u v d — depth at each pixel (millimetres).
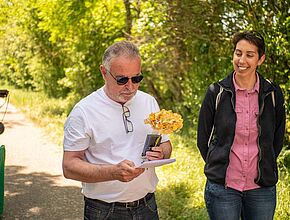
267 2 6570
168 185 6246
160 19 8852
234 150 3014
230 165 3027
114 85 2428
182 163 7387
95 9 13656
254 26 6625
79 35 15195
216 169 3053
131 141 2502
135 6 11281
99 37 15133
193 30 8305
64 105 16672
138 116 2539
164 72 10953
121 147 2484
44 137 10883
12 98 19750
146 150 2457
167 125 2404
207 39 8219
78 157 2494
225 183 3025
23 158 8734
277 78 6434
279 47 6168
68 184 6945
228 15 7598
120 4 13203
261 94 3014
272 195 3098
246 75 2984
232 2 7266
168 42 9352
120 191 2506
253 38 2955
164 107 12172
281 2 6328
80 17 14227
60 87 19875
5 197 6254
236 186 3031
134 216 2584
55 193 6477
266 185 3029
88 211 2598
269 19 6523
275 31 6262
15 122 13484
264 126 2994
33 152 9273
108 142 2479
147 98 2631
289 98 6262
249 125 2990
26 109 16344
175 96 11656
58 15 14320
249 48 2957
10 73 26250
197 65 9328
